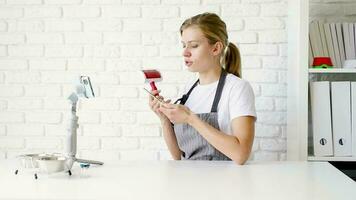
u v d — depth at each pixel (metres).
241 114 1.59
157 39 2.29
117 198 0.94
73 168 1.33
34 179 1.15
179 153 1.84
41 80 2.32
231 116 1.62
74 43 2.31
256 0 2.25
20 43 2.32
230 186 1.07
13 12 2.32
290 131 2.10
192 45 1.72
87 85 1.28
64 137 2.33
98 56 2.31
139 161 1.49
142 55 2.29
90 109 2.32
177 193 0.99
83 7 2.30
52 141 2.33
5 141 2.34
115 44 2.30
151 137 2.31
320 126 1.91
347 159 1.90
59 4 2.31
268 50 2.25
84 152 2.33
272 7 2.24
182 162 1.47
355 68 1.88
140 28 2.29
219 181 1.13
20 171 1.27
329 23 2.02
